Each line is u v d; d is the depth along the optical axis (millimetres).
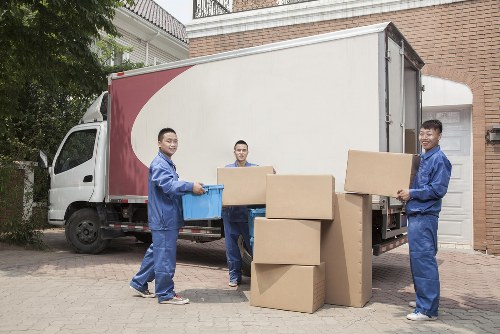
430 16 10250
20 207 9562
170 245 5254
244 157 6328
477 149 9781
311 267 5008
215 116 7258
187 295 5785
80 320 4660
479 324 4707
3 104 10750
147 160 8008
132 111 8211
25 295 5602
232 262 6285
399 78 6664
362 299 5293
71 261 8102
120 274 6988
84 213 9016
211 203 5305
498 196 9602
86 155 9055
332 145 6277
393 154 4996
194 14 12727
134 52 18266
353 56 6188
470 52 9938
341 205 5320
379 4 10641
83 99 12930
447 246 10078
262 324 4609
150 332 4324
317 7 11203
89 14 9414
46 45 9688
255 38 11945
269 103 6781
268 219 5148
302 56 6551
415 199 4895
